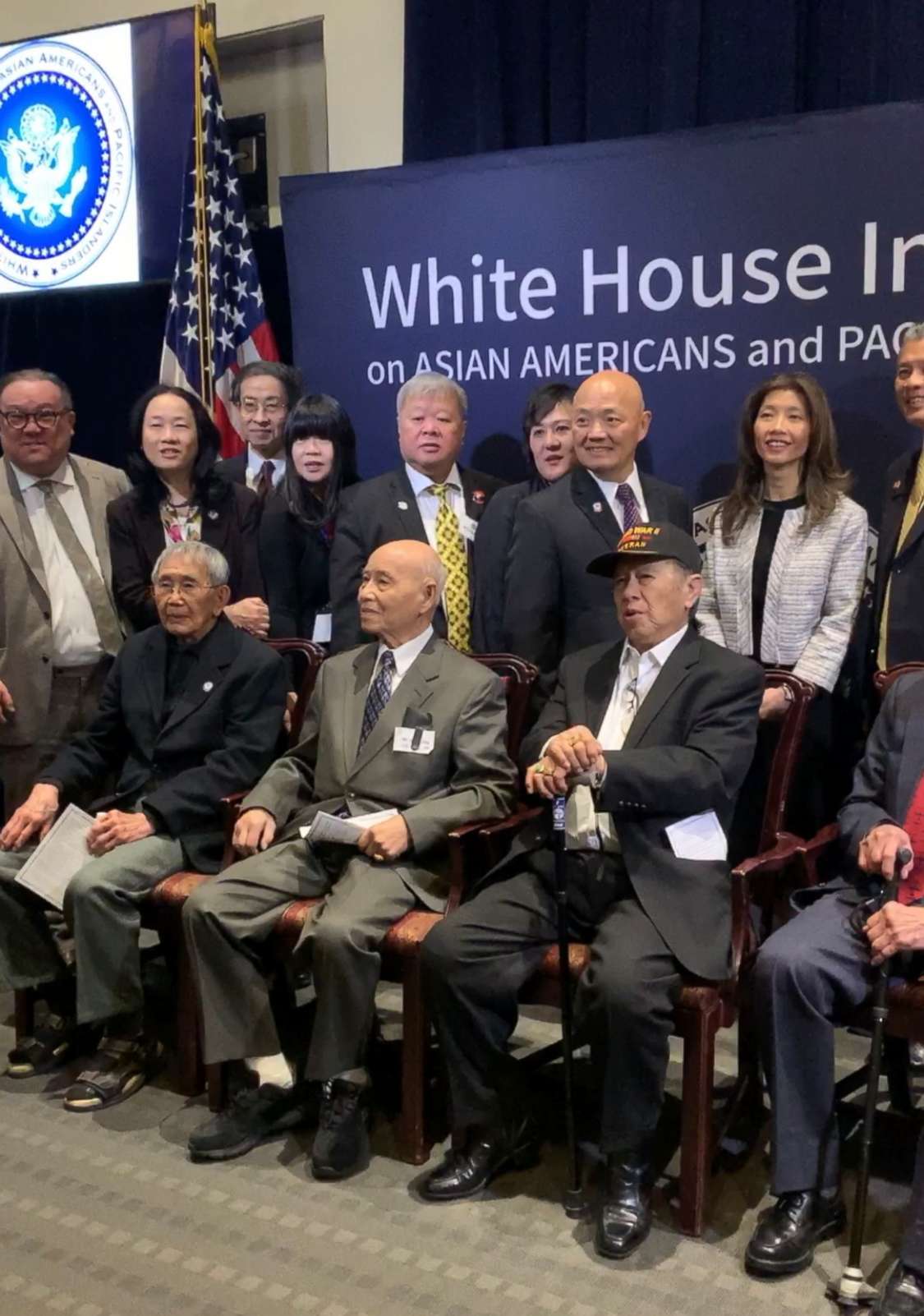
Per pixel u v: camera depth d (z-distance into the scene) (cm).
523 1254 219
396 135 452
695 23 365
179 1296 209
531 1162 247
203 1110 273
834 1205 221
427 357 359
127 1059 281
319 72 468
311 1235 225
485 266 348
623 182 330
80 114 424
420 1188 238
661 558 243
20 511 331
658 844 236
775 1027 214
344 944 240
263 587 338
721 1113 251
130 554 332
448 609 319
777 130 313
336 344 369
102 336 465
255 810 274
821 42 361
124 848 278
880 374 312
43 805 292
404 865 257
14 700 331
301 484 333
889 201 305
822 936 220
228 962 256
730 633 293
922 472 281
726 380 327
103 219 426
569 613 291
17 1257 220
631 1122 221
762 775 275
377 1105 272
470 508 326
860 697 302
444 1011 234
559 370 344
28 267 441
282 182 367
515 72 402
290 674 318
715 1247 220
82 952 270
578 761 228
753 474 292
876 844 222
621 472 293
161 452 325
